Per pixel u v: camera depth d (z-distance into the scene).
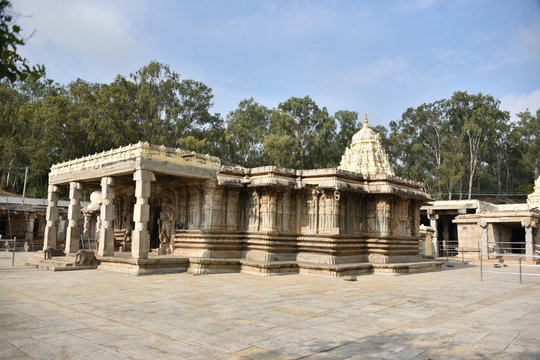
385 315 10.21
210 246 20.62
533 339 8.00
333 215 20.95
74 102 47.81
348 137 65.06
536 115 75.19
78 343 7.21
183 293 12.91
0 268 19.95
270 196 21.05
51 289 13.27
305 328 8.62
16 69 4.17
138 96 52.09
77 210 23.16
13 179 57.66
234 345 7.28
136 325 8.58
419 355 6.88
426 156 68.69
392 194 22.64
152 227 25.94
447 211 44.16
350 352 7.00
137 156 18.27
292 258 21.44
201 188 21.44
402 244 23.64
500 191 71.88
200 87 56.84
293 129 61.66
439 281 18.50
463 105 67.19
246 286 14.90
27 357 6.43
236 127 56.53
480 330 8.73
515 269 26.95
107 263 19.48
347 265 19.70
